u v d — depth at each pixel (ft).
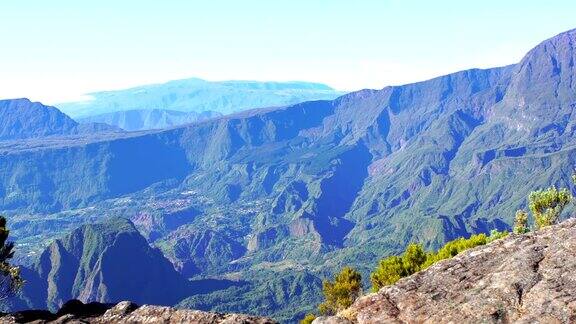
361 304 54.65
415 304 51.72
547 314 44.98
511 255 57.16
